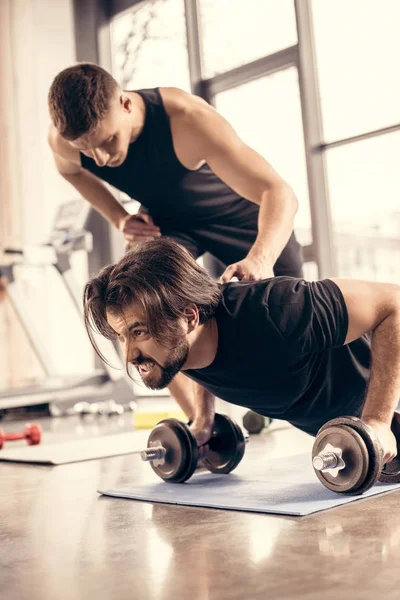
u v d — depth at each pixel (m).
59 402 4.84
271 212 2.02
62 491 1.96
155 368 1.40
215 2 5.38
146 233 2.50
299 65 4.73
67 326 5.98
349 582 1.01
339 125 4.69
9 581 1.13
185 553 1.22
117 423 4.09
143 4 6.00
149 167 2.34
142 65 6.07
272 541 1.25
